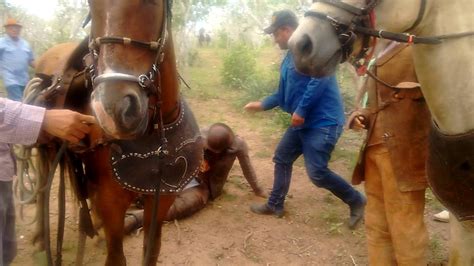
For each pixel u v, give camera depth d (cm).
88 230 295
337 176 432
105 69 191
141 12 195
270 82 995
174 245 406
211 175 485
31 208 452
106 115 184
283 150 452
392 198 301
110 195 263
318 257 396
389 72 291
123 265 282
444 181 240
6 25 788
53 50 388
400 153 289
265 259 392
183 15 1354
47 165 267
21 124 195
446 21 218
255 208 470
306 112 409
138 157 246
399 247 303
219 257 392
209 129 482
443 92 226
